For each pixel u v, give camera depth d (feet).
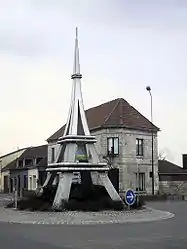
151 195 156.56
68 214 78.28
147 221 68.74
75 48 99.40
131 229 57.06
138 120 167.12
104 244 43.32
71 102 97.60
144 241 45.39
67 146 92.63
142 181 162.81
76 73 98.27
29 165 230.27
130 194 84.74
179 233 52.21
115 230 55.98
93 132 167.63
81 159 92.68
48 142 206.18
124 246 41.91
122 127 160.45
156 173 166.40
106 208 85.87
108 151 160.66
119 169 158.40
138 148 163.94
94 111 182.91
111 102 179.01
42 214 79.00
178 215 80.43
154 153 167.02
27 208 89.20
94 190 93.04
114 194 90.89
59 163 90.38
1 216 77.30
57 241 45.80
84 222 66.54
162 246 41.88
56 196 87.15
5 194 221.05
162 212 84.38
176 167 180.55
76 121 95.04
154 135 168.04
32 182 222.48
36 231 55.62
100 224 64.95
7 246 42.34
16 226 62.69
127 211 83.20
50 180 98.32
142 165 163.12
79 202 86.74
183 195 161.79
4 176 265.75
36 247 41.60
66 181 88.53
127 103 174.81
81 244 43.42
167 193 171.94
